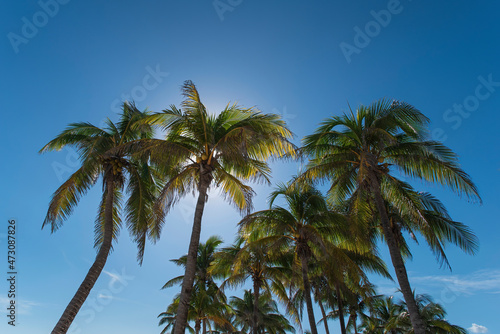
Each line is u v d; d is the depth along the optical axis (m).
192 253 12.53
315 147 15.94
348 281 21.59
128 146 14.08
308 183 16.53
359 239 16.08
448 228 15.90
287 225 18.38
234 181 15.23
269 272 24.20
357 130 16.08
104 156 14.84
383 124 15.37
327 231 18.94
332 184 17.30
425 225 14.48
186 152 13.84
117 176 16.50
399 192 15.49
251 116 14.62
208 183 14.08
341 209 18.59
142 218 16.73
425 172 14.73
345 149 16.02
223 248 25.98
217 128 15.22
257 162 16.02
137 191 17.11
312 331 16.86
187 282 12.00
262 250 18.94
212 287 28.55
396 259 13.89
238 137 13.23
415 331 12.65
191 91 14.15
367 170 14.26
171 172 15.71
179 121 14.65
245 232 19.45
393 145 15.21
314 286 28.59
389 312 36.38
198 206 13.45
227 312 32.09
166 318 36.38
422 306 32.66
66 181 15.33
